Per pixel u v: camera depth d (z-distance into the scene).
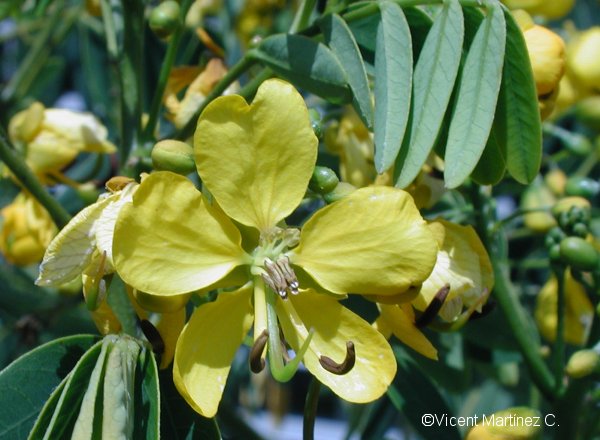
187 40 0.25
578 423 0.20
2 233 0.22
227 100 0.15
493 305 0.17
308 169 0.15
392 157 0.15
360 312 0.19
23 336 0.24
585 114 0.25
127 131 0.20
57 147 0.22
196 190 0.15
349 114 0.20
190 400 0.14
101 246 0.15
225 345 0.15
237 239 0.15
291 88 0.15
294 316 0.16
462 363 0.22
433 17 0.17
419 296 0.16
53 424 0.14
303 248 0.16
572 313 0.22
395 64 0.16
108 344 0.15
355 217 0.15
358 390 0.15
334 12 0.17
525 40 0.16
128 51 0.20
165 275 0.15
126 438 0.14
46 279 0.15
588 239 0.22
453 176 0.15
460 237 0.17
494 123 0.16
